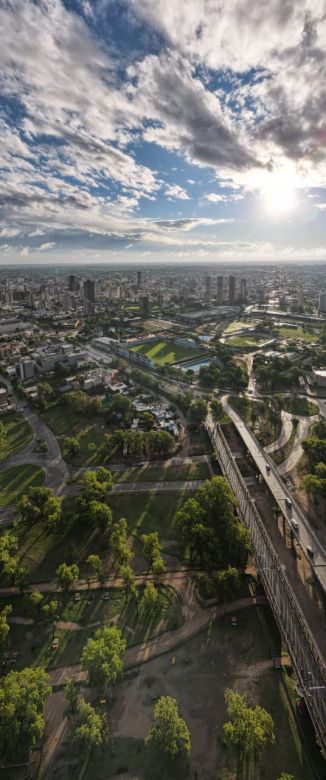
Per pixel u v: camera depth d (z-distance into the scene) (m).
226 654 115.19
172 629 122.12
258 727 88.50
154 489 192.25
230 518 156.88
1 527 167.62
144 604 127.31
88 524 166.00
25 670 102.06
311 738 96.31
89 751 93.69
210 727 98.19
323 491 173.88
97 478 189.38
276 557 137.88
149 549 144.00
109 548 155.25
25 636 120.44
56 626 123.00
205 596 133.00
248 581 139.88
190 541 151.12
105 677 100.25
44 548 155.00
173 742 87.62
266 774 90.00
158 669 111.00
